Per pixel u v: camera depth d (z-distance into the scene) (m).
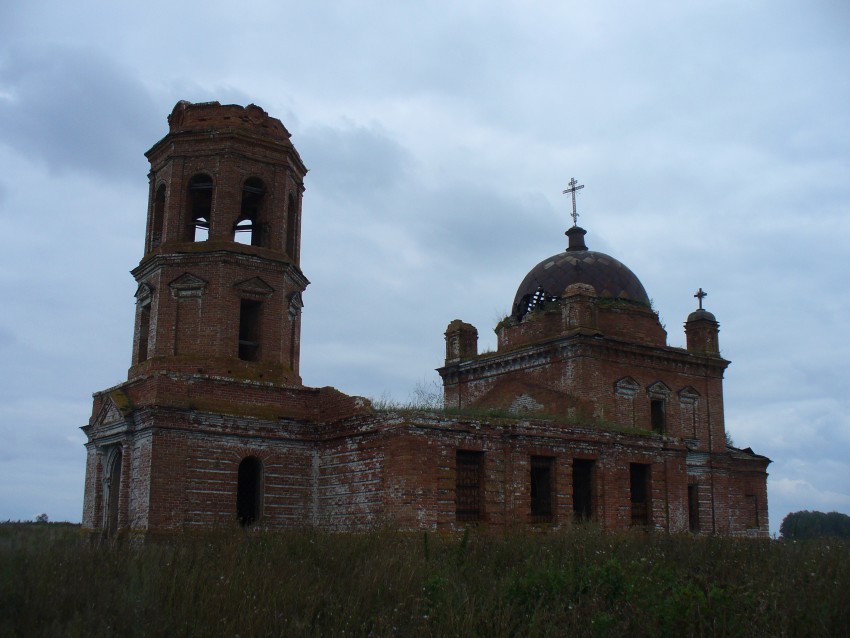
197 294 30.61
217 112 32.41
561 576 16.19
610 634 13.72
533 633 13.72
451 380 43.69
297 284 33.31
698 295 44.44
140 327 32.12
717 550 20.44
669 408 40.75
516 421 29.03
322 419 30.75
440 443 27.25
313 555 18.52
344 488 28.92
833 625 13.78
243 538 19.67
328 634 13.74
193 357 30.02
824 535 23.33
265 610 13.94
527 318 41.09
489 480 28.03
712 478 41.78
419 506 26.27
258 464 29.83
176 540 22.05
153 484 27.17
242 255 30.95
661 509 32.84
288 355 32.28
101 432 30.56
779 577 16.86
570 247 45.00
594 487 30.94
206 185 32.03
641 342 39.44
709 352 43.06
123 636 13.11
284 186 32.91
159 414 27.64
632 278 42.62
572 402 37.22
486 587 16.53
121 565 16.58
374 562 17.45
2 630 12.74
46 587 14.40
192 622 13.53
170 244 31.06
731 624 13.63
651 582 16.39
